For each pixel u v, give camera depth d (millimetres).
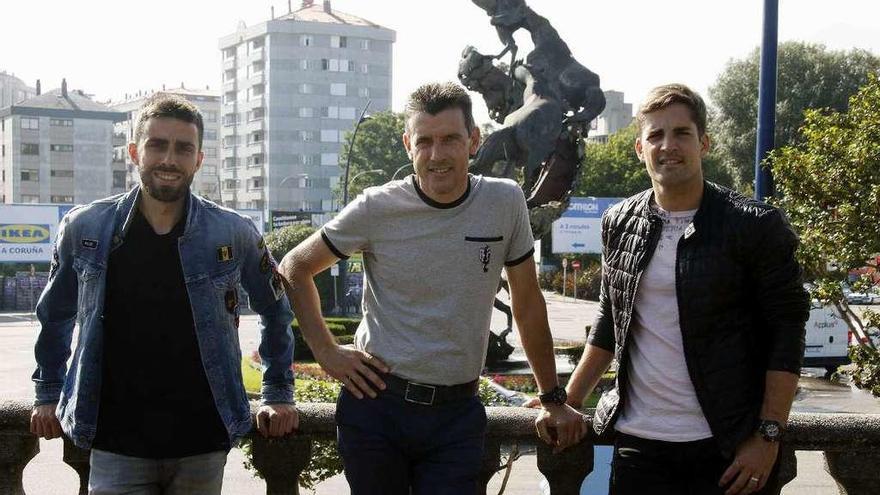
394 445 3344
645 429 3348
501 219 3350
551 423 3639
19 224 46594
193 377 3387
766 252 3182
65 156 119250
